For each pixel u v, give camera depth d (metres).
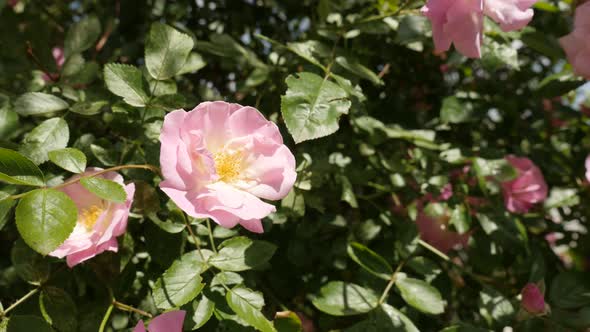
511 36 0.53
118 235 0.41
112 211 0.41
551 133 0.68
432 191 0.53
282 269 0.52
